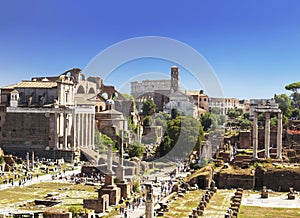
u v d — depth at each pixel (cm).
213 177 10881
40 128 15638
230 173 10706
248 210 7912
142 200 8562
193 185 10381
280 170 10544
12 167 12706
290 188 9619
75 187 10375
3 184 10669
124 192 8781
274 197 9419
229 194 9675
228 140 17000
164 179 10438
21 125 15838
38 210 7669
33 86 16850
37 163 13838
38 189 10056
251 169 11212
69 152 14825
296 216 7444
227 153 13588
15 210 7700
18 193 9500
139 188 9500
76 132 14900
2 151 15088
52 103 16200
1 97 17350
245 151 15062
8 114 15912
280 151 13125
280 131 13125
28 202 8469
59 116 15775
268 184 10544
